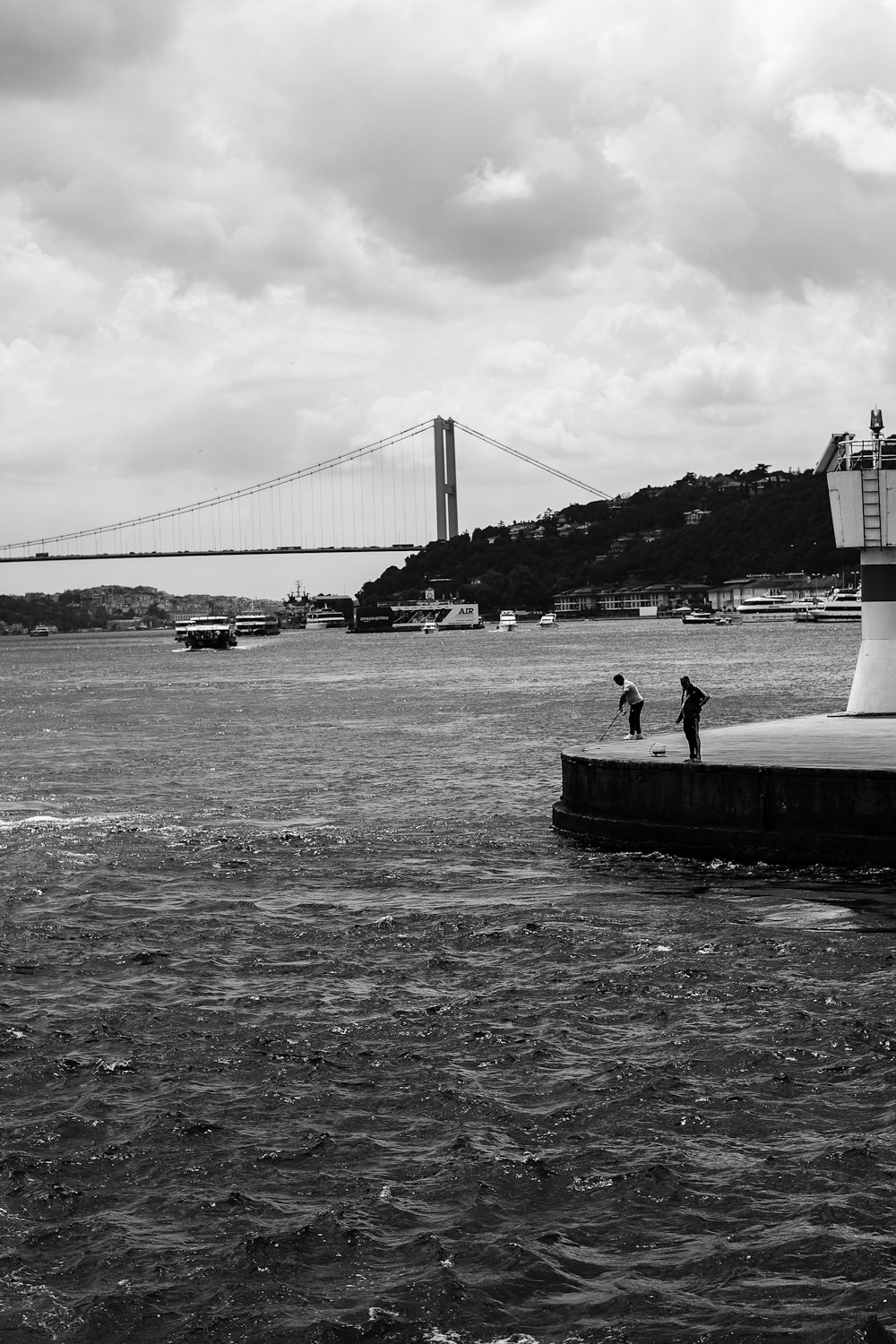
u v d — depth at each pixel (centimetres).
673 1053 1736
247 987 2102
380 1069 1725
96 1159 1491
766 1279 1230
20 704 9875
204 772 5025
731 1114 1554
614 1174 1427
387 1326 1182
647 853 2900
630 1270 1255
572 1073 1688
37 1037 1880
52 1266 1286
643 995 1975
